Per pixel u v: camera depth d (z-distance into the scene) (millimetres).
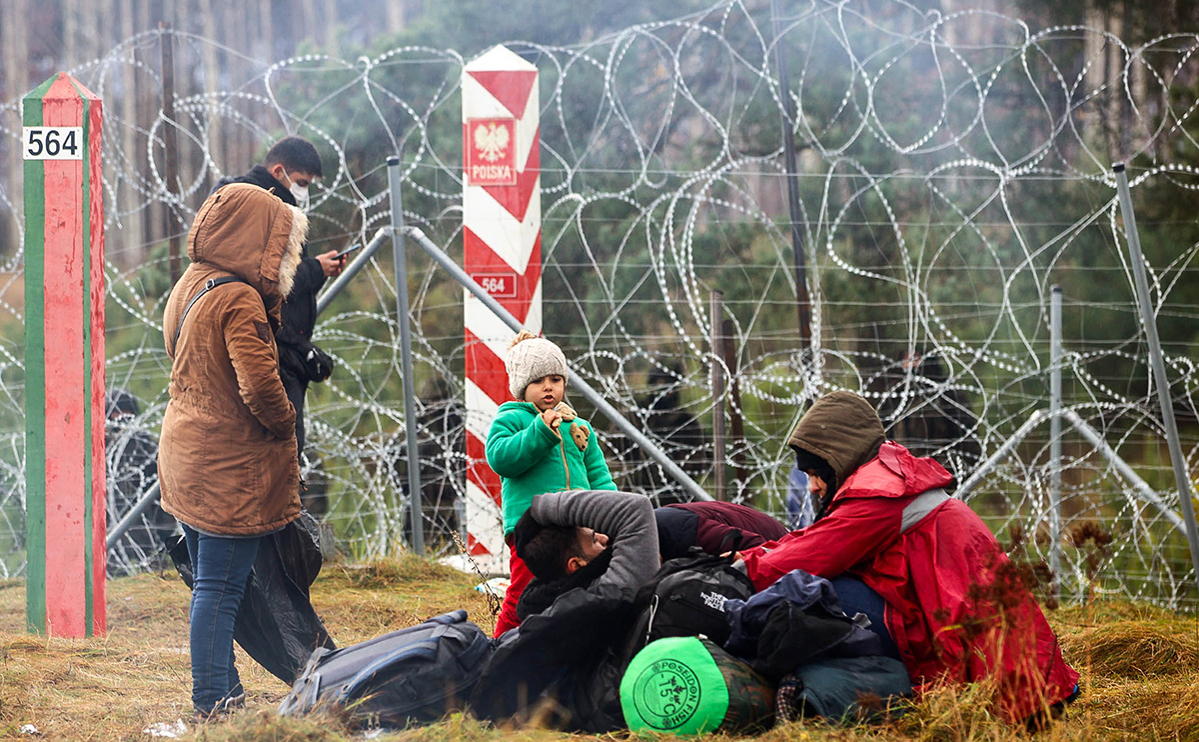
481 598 19797
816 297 23344
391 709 11312
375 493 23859
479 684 11438
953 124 31797
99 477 17703
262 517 13047
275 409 12828
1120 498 23328
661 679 10852
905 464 11969
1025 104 31969
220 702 12789
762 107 30828
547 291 28641
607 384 22406
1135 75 31406
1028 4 32406
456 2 32156
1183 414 25250
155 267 31203
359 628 18047
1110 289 29938
